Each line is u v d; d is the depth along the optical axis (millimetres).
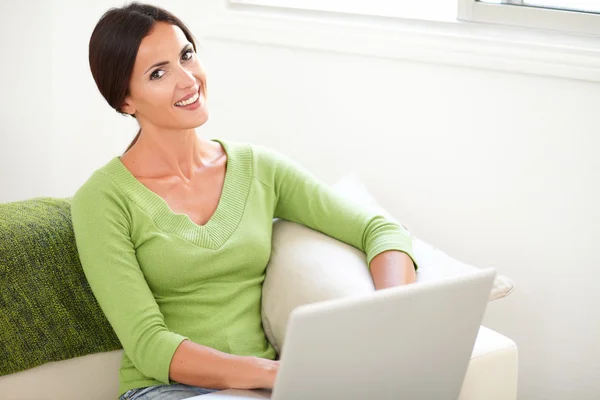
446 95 2592
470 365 1919
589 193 2479
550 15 2459
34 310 2027
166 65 2014
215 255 2055
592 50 2379
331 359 1484
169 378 1912
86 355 2105
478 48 2500
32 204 2219
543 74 2438
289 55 2775
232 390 1865
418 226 2732
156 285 2049
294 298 2068
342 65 2711
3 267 2002
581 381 2600
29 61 2998
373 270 2098
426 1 2693
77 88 3020
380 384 1590
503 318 2650
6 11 2953
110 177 2049
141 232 2027
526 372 2664
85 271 2000
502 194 2588
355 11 2738
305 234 2195
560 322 2588
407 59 2600
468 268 2104
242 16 2785
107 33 2014
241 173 2182
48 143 3074
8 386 2002
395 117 2680
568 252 2539
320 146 2818
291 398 1500
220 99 2918
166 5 2877
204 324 2053
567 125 2465
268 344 2141
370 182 2771
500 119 2541
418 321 1548
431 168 2668
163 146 2078
